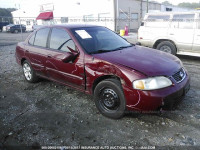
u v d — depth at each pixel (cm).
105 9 2314
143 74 279
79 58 344
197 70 573
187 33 646
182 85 302
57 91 445
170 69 304
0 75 588
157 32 711
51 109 360
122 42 425
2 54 944
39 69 447
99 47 368
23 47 489
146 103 275
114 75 299
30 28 3466
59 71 389
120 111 303
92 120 319
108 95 313
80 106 368
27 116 338
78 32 382
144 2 2948
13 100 405
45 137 280
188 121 307
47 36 427
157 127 294
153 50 397
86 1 2442
